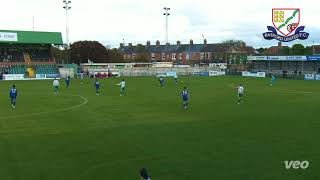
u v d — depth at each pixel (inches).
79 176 713.0
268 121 1248.8
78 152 871.1
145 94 2137.1
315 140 974.4
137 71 4306.1
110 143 952.9
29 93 2199.8
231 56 4923.7
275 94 2133.4
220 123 1215.6
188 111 1481.3
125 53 7337.6
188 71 4525.1
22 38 3946.9
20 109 1544.0
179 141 969.5
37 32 4077.3
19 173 729.6
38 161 804.0
